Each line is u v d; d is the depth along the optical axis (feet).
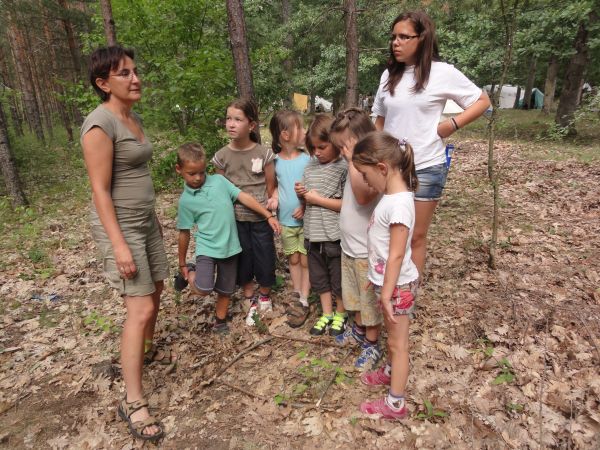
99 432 8.09
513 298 11.42
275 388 8.87
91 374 9.76
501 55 17.06
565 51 35.78
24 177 37.32
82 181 34.17
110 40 21.72
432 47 8.46
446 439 7.32
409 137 9.03
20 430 8.31
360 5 34.45
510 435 7.30
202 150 9.58
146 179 7.92
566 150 31.30
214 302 12.39
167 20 23.76
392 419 7.80
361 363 9.20
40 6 46.29
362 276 8.59
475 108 8.75
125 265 7.35
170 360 10.03
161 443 7.79
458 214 18.65
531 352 9.29
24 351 10.87
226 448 7.59
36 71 61.67
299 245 10.82
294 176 10.36
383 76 9.75
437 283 12.60
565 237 15.35
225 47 25.90
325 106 85.20
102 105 7.42
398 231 6.84
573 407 7.79
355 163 7.20
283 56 29.25
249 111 10.25
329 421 7.90
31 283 14.93
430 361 9.28
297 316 10.94
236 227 10.49
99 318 11.97
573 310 10.66
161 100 24.38
